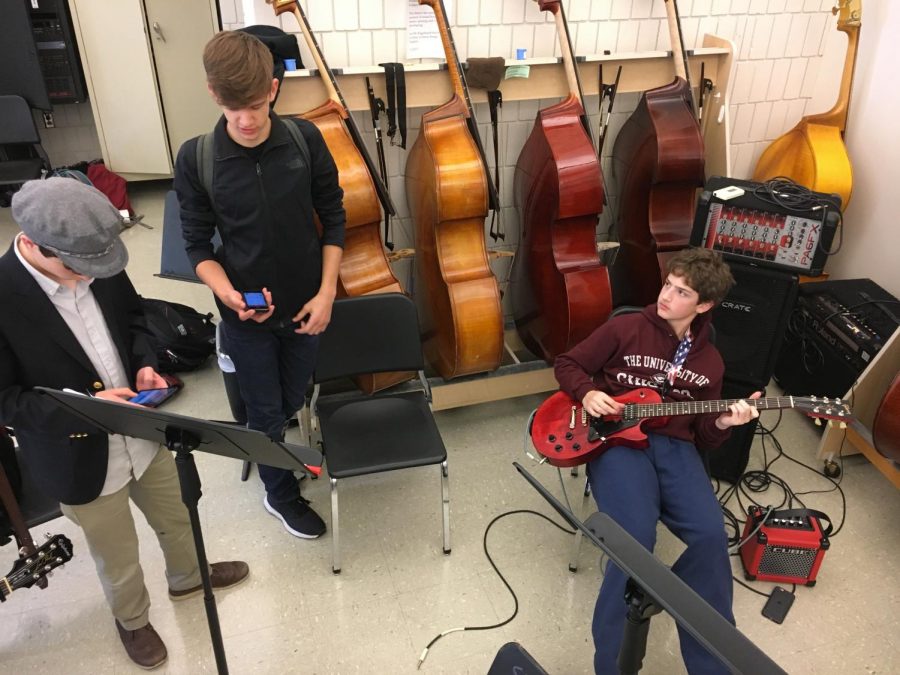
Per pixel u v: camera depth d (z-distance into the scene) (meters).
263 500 2.54
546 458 2.07
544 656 2.02
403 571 2.27
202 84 4.70
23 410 1.50
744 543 2.26
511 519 2.48
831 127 3.14
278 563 2.29
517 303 3.04
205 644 2.03
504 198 3.19
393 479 2.65
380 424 2.31
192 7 4.46
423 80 2.72
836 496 2.61
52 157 5.06
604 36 2.98
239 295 1.83
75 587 2.19
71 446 1.59
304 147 1.83
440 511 2.51
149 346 1.77
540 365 2.91
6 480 1.74
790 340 3.12
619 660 1.37
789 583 2.25
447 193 2.48
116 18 4.38
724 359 2.44
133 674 1.95
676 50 2.80
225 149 1.73
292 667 1.97
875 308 2.88
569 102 2.64
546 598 2.19
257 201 1.77
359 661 1.99
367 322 2.33
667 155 2.69
